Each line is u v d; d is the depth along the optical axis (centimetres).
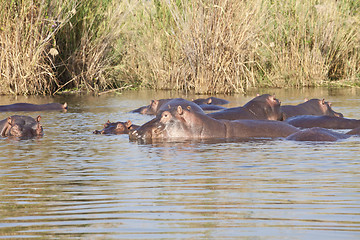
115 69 5603
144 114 3425
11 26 4769
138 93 4978
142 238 1001
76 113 3472
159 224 1083
